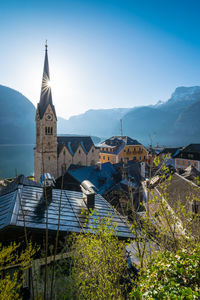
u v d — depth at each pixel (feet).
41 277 23.45
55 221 34.42
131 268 27.48
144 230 22.40
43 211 37.27
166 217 22.97
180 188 64.64
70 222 35.55
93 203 45.70
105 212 44.52
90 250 23.67
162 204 22.54
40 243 30.86
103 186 104.63
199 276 16.47
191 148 215.31
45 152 149.79
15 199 38.14
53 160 154.30
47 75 150.30
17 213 33.24
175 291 14.83
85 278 22.07
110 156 223.10
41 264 25.89
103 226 25.94
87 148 181.47
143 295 15.65
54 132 152.97
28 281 23.26
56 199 45.39
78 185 107.24
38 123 154.40
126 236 34.32
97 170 116.98
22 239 29.89
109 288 20.34
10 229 29.30
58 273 22.98
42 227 31.35
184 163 214.07
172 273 17.34
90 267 22.41
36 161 163.02
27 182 51.26
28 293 22.06
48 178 44.42
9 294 17.51
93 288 21.40
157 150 230.07
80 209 42.73
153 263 19.90
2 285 17.33
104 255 22.56
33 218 33.73
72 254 25.76
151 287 16.21
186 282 16.43
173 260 18.54
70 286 21.53
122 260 24.34
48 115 149.18
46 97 149.59
